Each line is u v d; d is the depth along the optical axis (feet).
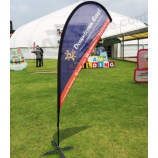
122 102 13.51
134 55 88.28
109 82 21.47
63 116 11.03
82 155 6.94
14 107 12.89
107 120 10.23
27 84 21.33
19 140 8.21
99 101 13.91
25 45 90.99
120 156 6.83
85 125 9.64
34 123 10.09
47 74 29.37
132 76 25.58
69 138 8.27
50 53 87.20
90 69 35.99
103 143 7.77
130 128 9.15
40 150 7.41
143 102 13.38
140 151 7.14
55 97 15.38
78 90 17.63
